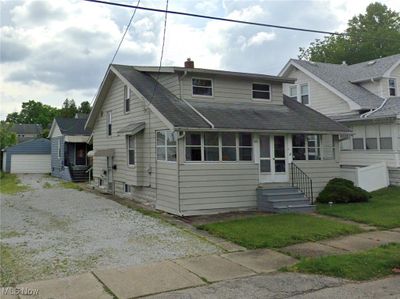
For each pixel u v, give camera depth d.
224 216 12.99
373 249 8.59
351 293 6.02
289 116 16.58
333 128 16.05
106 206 15.47
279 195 14.20
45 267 7.59
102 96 20.72
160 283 6.66
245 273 7.18
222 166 13.77
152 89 16.05
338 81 24.78
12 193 19.89
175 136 13.33
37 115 85.88
